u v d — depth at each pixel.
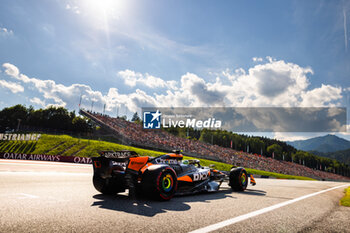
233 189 6.05
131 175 3.83
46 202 3.02
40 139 40.16
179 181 4.39
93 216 2.33
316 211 3.28
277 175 49.91
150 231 1.87
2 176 6.59
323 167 170.88
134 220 2.22
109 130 53.56
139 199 3.74
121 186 4.20
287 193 6.07
